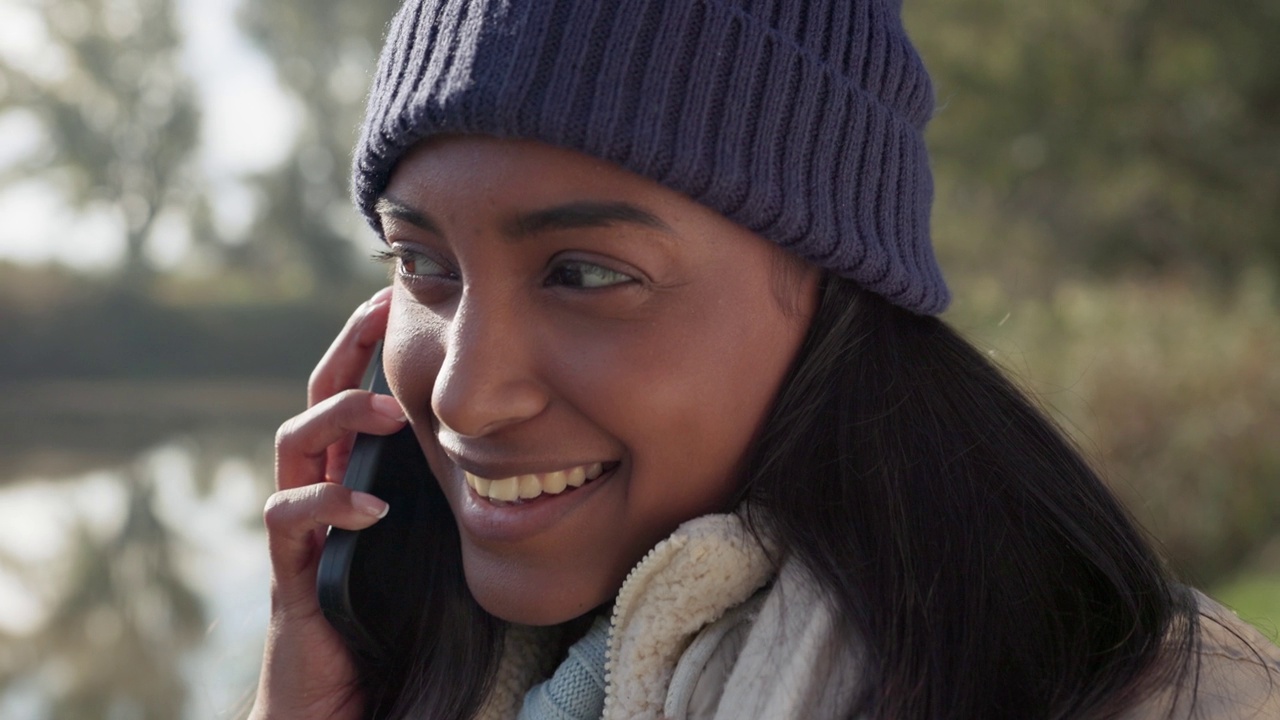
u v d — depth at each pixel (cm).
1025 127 1060
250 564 850
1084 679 113
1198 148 1080
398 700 142
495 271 112
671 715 115
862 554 117
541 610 120
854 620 114
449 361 113
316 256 3030
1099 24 1064
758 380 117
